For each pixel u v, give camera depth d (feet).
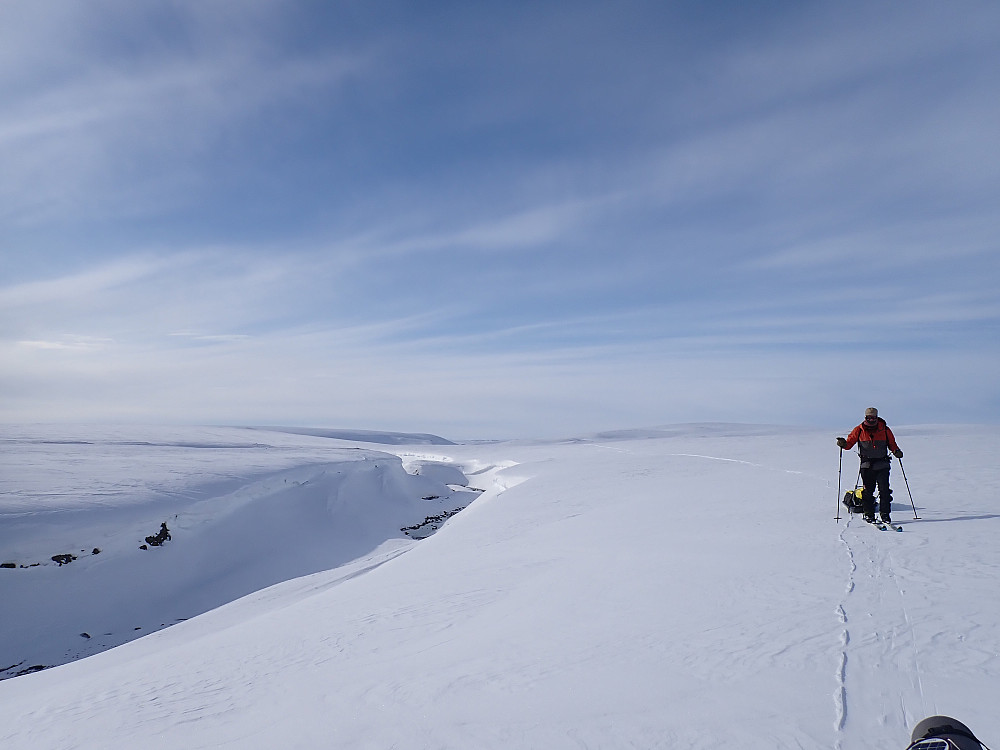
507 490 88.02
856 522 31.24
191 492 90.12
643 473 80.89
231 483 98.68
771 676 11.92
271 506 97.96
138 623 63.57
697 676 12.28
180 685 18.44
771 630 14.94
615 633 16.26
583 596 21.72
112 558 69.87
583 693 11.97
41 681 33.09
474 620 21.04
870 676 11.58
